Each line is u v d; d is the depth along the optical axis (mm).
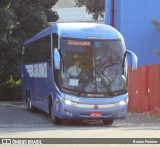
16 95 47250
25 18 45156
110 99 24375
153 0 37531
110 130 22250
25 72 36594
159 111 30312
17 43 42844
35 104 31656
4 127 23891
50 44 26484
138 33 37531
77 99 23984
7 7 45031
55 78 25047
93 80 24344
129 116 29781
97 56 24688
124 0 37469
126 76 25094
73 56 24516
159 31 36375
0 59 43562
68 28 25047
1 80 46625
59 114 24297
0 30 41125
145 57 37531
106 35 25172
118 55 25016
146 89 31562
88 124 26047
